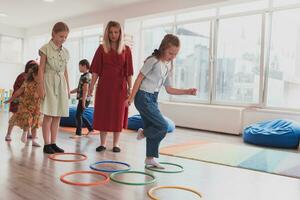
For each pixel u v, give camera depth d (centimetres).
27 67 408
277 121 546
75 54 1038
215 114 652
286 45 609
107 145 432
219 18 699
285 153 430
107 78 385
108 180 263
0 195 217
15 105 426
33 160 322
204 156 382
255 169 326
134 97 307
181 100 770
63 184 248
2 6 790
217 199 231
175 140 512
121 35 383
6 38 1066
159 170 306
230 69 692
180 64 780
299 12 590
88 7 775
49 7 787
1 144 398
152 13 701
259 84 638
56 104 360
